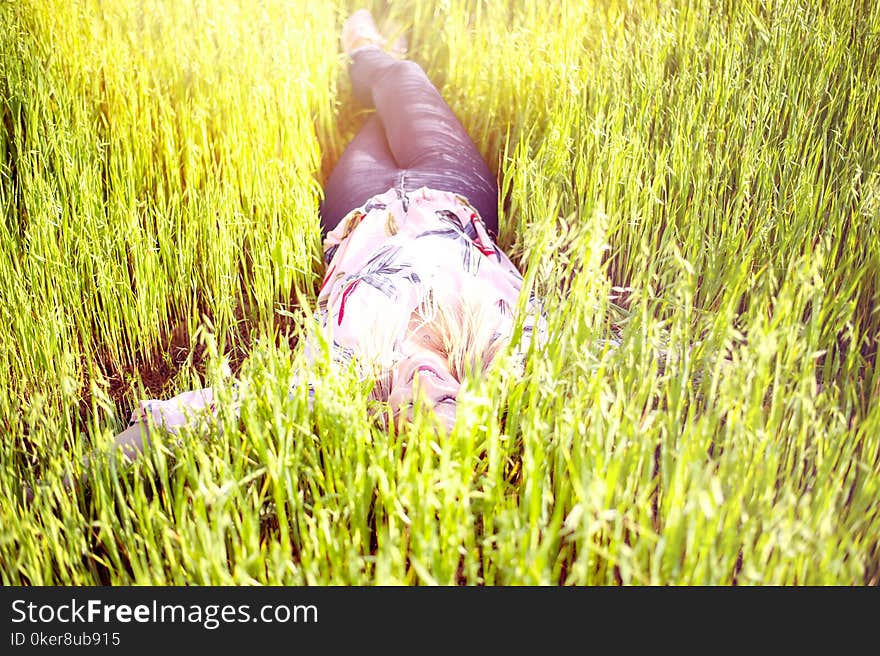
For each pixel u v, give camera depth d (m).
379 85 2.33
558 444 1.17
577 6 2.34
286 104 2.10
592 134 1.94
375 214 1.84
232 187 1.97
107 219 1.86
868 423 1.18
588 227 1.19
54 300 1.71
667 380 1.22
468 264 1.62
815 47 2.06
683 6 2.26
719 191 1.86
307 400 1.22
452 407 1.28
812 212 1.64
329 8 2.51
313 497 1.16
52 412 1.50
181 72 2.15
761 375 1.05
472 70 2.42
